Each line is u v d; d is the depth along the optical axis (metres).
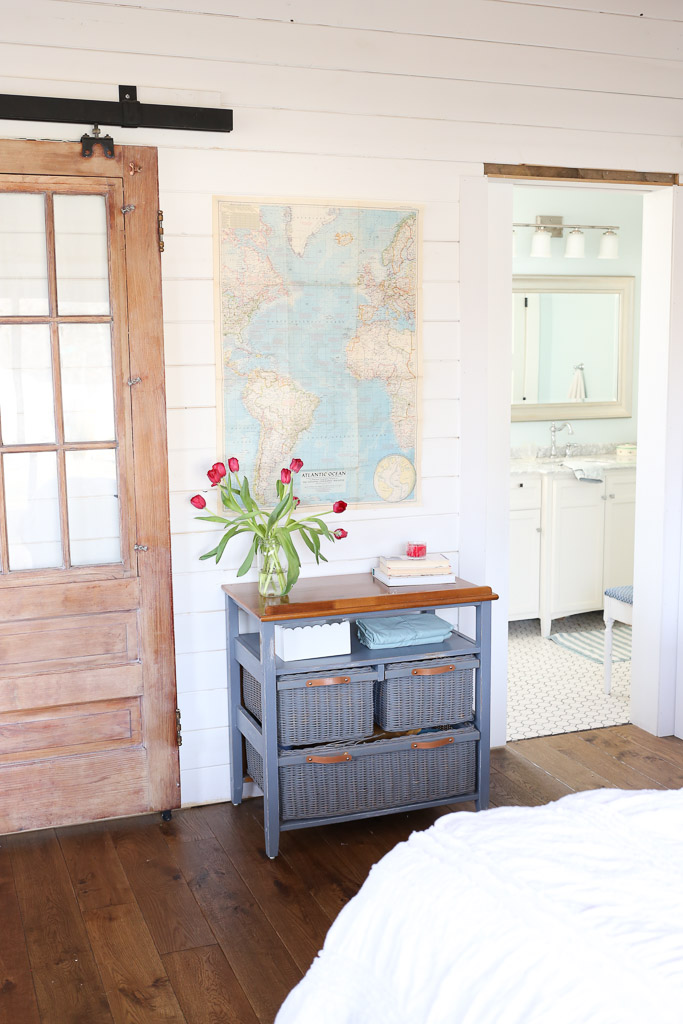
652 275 3.63
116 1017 2.12
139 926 2.46
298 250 3.09
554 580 5.04
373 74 3.11
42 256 2.83
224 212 3.00
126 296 2.87
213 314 3.03
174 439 3.04
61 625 2.91
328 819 2.85
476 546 3.46
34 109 2.74
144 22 2.85
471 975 1.35
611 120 3.42
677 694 3.73
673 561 3.67
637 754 3.55
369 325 3.21
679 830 1.64
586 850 1.58
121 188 2.83
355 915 1.63
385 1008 1.46
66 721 2.95
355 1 3.05
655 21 3.42
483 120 3.26
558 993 1.23
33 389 2.86
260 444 3.13
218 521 2.91
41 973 2.28
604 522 5.11
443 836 1.68
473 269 3.31
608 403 5.55
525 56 3.27
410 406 3.29
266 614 2.71
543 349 5.35
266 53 2.98
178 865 2.78
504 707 3.62
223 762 3.21
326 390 3.18
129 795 3.03
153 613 2.99
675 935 1.30
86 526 2.94
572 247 5.26
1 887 2.67
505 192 3.38
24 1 2.73
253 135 3.01
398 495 3.32
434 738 2.93
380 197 3.17
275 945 2.38
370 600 2.85
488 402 3.46
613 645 4.98
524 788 3.24
